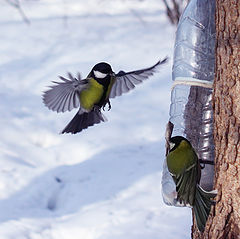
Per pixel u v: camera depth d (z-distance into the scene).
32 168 12.81
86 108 6.47
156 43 20.95
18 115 15.57
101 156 13.55
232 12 6.44
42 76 18.34
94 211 11.20
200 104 7.48
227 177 6.54
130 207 11.26
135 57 19.78
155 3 25.88
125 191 11.88
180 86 7.66
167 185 7.36
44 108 16.14
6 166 12.75
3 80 18.05
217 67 6.63
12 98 16.75
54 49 20.73
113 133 14.74
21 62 19.53
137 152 13.70
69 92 6.39
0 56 20.08
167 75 18.08
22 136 14.55
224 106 6.54
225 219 6.59
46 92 6.28
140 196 11.66
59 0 26.91
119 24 23.38
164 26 22.75
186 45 7.51
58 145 14.23
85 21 23.94
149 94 17.00
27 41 21.62
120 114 15.80
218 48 6.60
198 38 7.44
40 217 11.02
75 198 11.73
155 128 14.95
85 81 6.44
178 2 21.41
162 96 16.86
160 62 6.64
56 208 11.65
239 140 6.45
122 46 20.81
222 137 6.58
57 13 25.28
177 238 10.06
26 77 18.28
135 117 15.62
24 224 10.70
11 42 21.48
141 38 21.59
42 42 21.48
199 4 7.46
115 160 13.27
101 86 6.46
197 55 7.43
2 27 23.31
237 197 6.50
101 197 11.71
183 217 10.78
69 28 23.06
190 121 7.55
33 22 23.94
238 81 6.43
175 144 6.36
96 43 21.25
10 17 24.69
